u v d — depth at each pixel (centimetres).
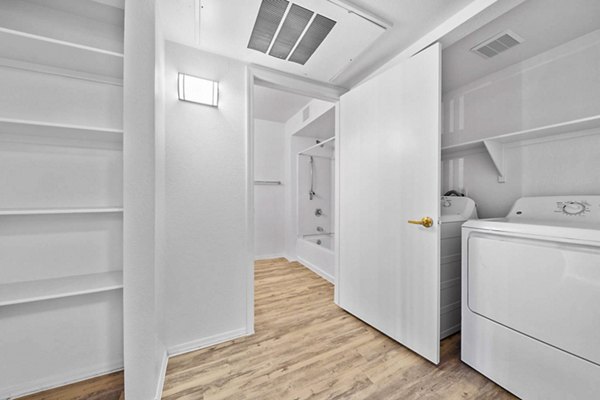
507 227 121
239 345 159
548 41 147
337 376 131
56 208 123
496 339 124
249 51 161
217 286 162
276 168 395
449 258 168
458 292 173
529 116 165
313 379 129
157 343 124
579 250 97
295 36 147
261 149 384
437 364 139
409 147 152
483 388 123
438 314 137
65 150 127
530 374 111
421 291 145
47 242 124
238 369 136
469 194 203
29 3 119
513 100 173
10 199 117
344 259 209
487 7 118
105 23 134
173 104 149
